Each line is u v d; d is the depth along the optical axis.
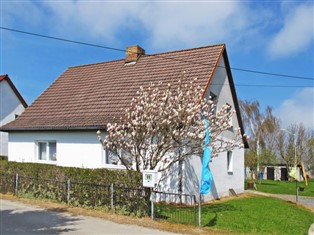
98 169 12.03
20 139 19.28
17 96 30.19
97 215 10.78
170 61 18.64
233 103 21.00
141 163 12.73
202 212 12.59
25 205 12.21
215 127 13.00
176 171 14.40
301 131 53.19
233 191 20.20
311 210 17.78
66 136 17.47
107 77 20.17
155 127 11.82
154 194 11.39
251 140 48.53
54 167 13.34
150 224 9.87
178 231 9.28
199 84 15.70
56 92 21.11
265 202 17.98
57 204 12.39
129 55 20.48
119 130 12.80
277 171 51.81
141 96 13.13
